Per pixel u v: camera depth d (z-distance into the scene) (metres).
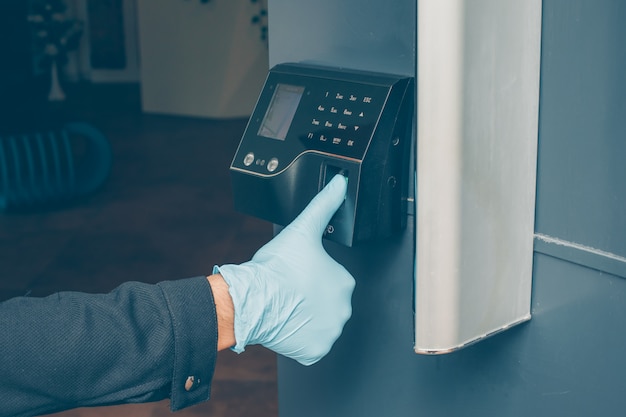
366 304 0.85
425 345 0.62
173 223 4.20
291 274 0.70
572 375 0.65
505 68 0.60
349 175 0.71
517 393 0.70
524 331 0.69
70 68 10.23
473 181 0.60
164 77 7.93
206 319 0.66
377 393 0.86
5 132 4.51
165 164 5.66
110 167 4.77
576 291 0.63
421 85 0.58
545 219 0.64
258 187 0.80
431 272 0.61
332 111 0.74
